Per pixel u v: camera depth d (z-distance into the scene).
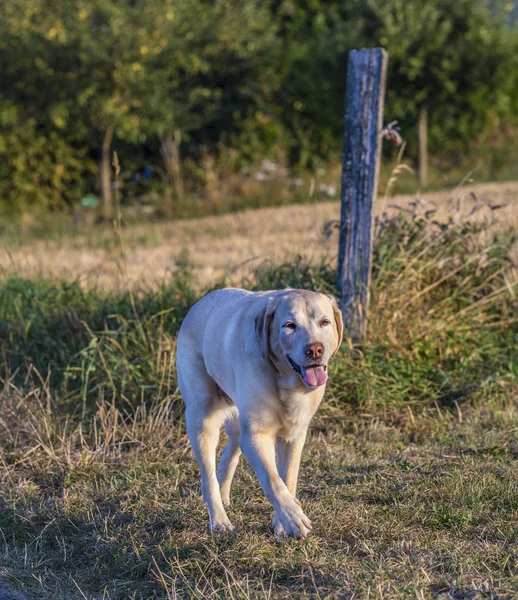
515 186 17.61
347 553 4.00
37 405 6.59
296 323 3.75
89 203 20.11
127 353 6.90
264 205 19.30
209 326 4.48
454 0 20.48
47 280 9.36
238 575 3.89
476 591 3.52
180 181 20.78
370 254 6.84
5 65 18.25
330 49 20.84
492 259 7.52
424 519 4.34
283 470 4.20
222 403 4.62
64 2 17.91
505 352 7.16
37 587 3.98
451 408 6.41
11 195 20.66
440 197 15.44
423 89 20.53
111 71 17.94
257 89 22.44
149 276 9.81
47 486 5.35
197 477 5.31
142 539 4.42
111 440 6.02
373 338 6.80
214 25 20.97
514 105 24.31
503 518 4.32
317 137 23.67
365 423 6.18
